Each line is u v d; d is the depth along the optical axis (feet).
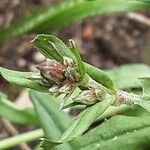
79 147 0.38
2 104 0.46
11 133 0.59
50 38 0.30
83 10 0.54
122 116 0.37
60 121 0.41
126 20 0.72
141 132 0.37
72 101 0.32
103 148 0.37
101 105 0.32
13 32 0.58
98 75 0.32
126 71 0.54
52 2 0.72
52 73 0.30
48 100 0.41
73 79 0.30
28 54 0.70
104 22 0.72
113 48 0.70
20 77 0.31
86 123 0.31
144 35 0.71
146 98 0.33
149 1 0.41
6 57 0.70
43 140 0.29
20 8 0.72
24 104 0.63
